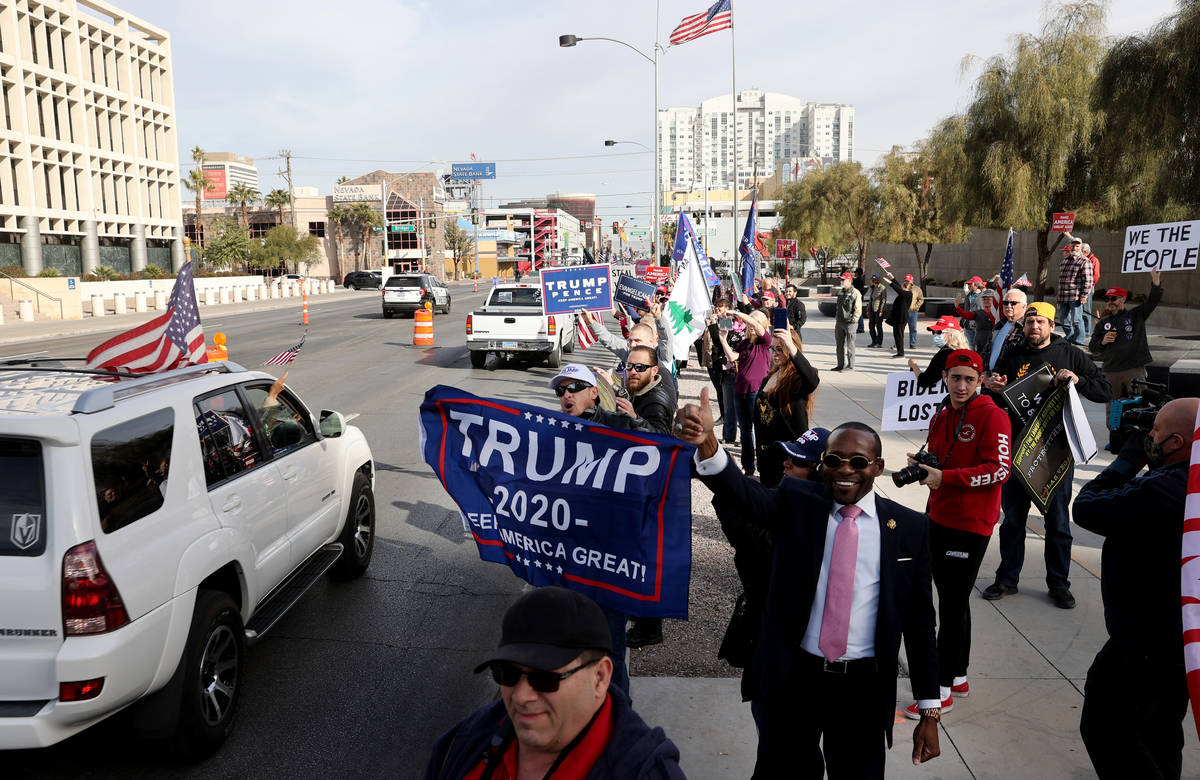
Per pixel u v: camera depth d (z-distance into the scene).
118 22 62.16
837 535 3.04
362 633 5.68
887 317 19.66
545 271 10.74
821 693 3.09
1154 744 3.18
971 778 3.91
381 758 4.23
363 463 6.71
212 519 4.35
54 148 54.72
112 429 3.79
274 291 61.47
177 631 3.93
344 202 102.88
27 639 3.49
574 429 3.91
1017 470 5.29
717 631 5.56
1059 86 22.25
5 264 51.41
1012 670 4.91
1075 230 24.69
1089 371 5.54
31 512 3.50
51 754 4.20
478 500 4.09
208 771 4.10
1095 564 6.52
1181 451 3.05
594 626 1.68
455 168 141.38
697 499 8.68
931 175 36.56
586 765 1.73
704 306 9.50
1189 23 16.53
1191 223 8.42
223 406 4.87
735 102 35.56
